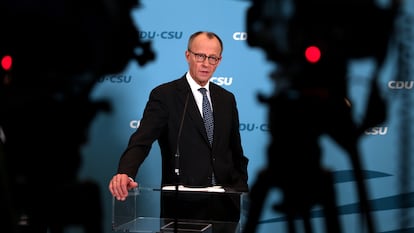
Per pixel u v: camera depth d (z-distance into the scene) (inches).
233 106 224.1
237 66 309.4
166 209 162.2
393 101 301.7
